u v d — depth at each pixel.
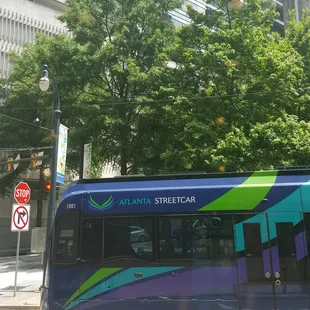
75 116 21.11
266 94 17.09
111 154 23.31
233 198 7.05
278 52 17.58
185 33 19.41
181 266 6.93
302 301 6.55
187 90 18.55
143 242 7.14
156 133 21.66
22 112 28.62
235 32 17.55
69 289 7.20
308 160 15.57
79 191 7.59
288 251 6.74
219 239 6.93
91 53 21.59
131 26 22.56
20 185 12.48
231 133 15.37
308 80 20.42
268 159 15.38
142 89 20.80
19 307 10.41
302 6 57.41
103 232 7.30
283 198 6.94
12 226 12.09
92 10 22.69
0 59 35.41
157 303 6.88
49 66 21.45
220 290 6.76
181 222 7.10
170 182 7.40
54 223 7.56
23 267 19.67
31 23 37.91
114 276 7.09
